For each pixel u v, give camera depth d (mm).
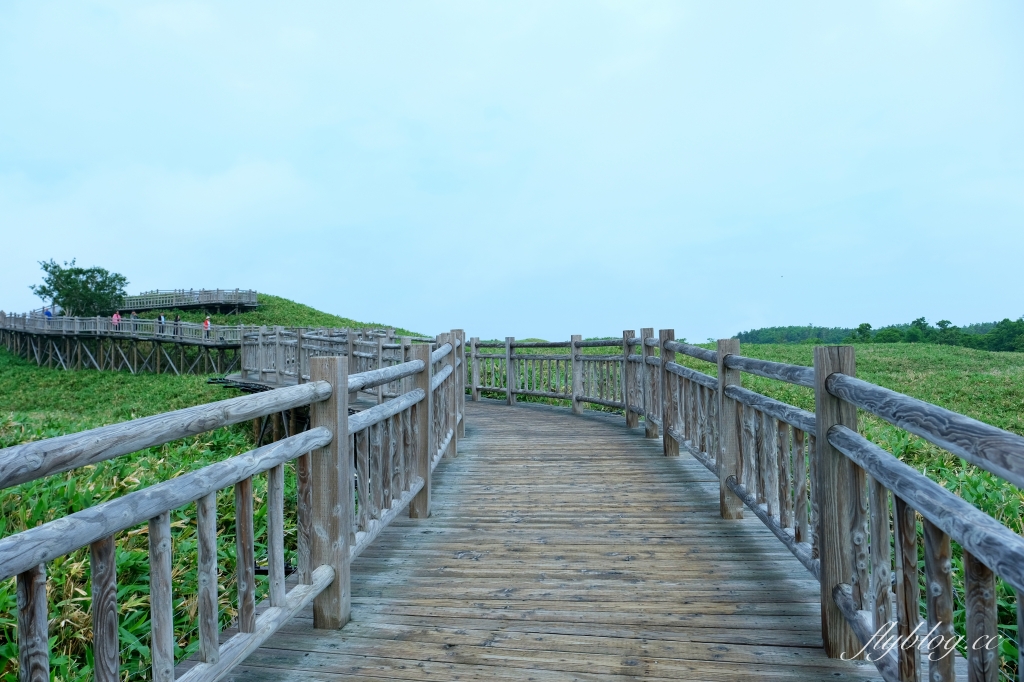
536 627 2635
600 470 5652
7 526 4090
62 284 34969
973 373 14969
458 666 2318
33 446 1271
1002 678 2578
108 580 1463
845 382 2166
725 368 4125
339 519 2648
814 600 2877
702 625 2627
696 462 5914
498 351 12984
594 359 9406
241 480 1993
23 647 1268
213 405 1880
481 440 7387
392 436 3533
